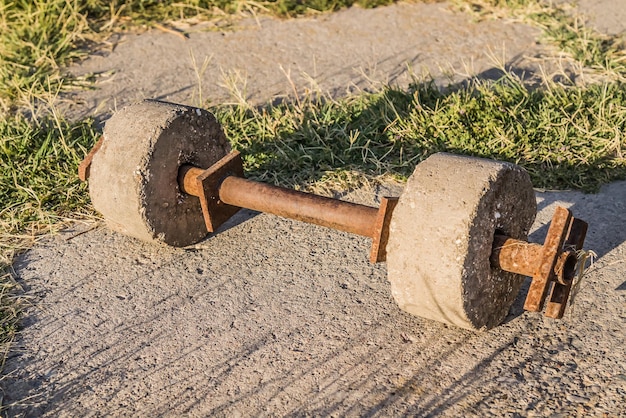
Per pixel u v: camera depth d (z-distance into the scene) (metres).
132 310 3.41
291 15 4.62
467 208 3.18
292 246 3.56
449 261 3.19
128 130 3.46
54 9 4.47
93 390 3.24
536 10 4.55
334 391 3.22
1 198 3.71
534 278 3.17
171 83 4.22
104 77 4.26
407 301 3.26
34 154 3.83
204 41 4.46
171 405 3.21
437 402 3.19
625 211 3.63
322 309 3.39
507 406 3.18
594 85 4.05
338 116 3.95
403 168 3.80
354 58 4.34
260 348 3.31
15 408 3.21
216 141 3.57
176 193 3.50
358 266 3.50
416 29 4.51
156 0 4.67
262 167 3.80
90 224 3.65
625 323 3.32
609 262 3.47
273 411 3.19
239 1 4.64
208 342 3.33
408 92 4.07
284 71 4.07
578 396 3.18
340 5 4.67
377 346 3.30
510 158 3.78
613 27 4.45
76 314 3.40
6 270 3.51
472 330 3.30
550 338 3.30
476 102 3.93
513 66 4.25
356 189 3.74
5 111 4.04
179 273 3.50
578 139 3.83
